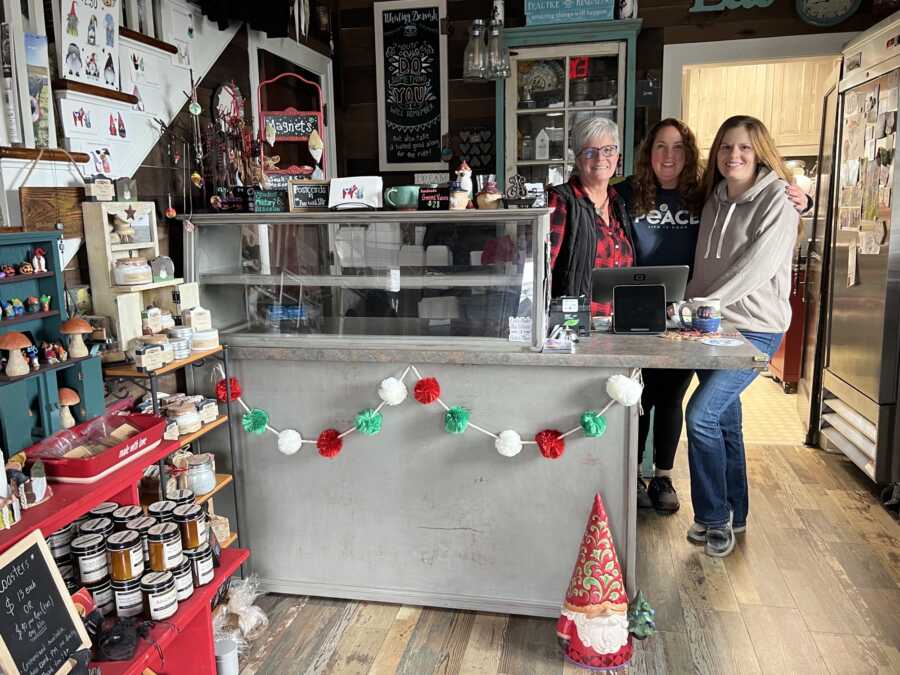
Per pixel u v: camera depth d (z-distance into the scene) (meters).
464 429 2.37
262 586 2.67
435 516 2.50
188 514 1.96
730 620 2.45
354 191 2.49
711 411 2.76
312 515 2.59
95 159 2.31
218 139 2.85
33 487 1.62
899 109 3.05
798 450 4.06
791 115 5.84
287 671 2.23
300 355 2.46
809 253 4.23
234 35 3.27
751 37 4.26
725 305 2.83
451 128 4.62
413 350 2.37
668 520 3.21
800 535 3.04
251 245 2.58
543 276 2.35
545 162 4.47
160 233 2.66
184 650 2.00
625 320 2.59
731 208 2.90
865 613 2.47
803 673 2.18
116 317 2.14
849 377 3.62
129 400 2.19
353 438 2.50
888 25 3.18
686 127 3.07
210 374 2.59
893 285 3.16
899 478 3.28
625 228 3.12
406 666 2.25
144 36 2.52
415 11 4.50
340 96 4.67
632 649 2.28
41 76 2.07
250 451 2.59
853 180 3.58
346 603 2.62
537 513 2.42
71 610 1.58
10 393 1.77
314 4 4.29
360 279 2.50
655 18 4.34
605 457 2.34
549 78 4.41
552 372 2.33
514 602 2.49
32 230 1.95
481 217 2.35
